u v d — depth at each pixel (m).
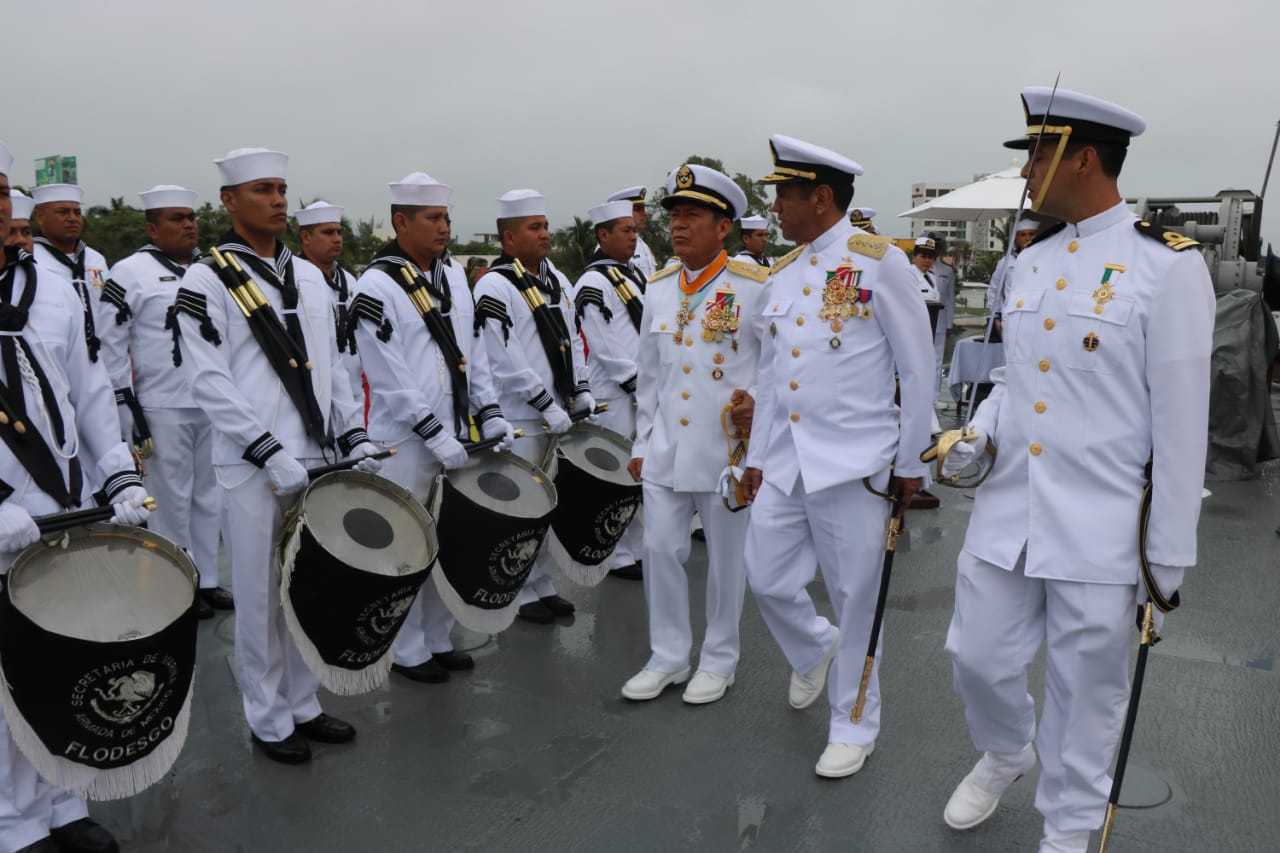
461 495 3.96
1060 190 2.61
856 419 3.35
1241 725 3.71
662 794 3.31
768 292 3.65
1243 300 7.67
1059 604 2.65
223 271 3.45
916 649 4.46
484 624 4.11
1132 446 2.56
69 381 3.08
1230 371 7.56
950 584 5.34
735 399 3.85
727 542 3.93
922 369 3.26
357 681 3.52
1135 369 2.52
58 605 2.75
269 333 3.50
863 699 3.30
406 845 3.05
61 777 2.75
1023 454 2.69
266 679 3.55
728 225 3.92
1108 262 2.56
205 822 3.19
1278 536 6.09
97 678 2.65
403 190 4.20
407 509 3.77
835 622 4.84
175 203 5.24
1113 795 2.60
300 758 3.54
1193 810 3.15
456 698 4.07
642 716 3.90
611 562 4.81
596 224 5.69
